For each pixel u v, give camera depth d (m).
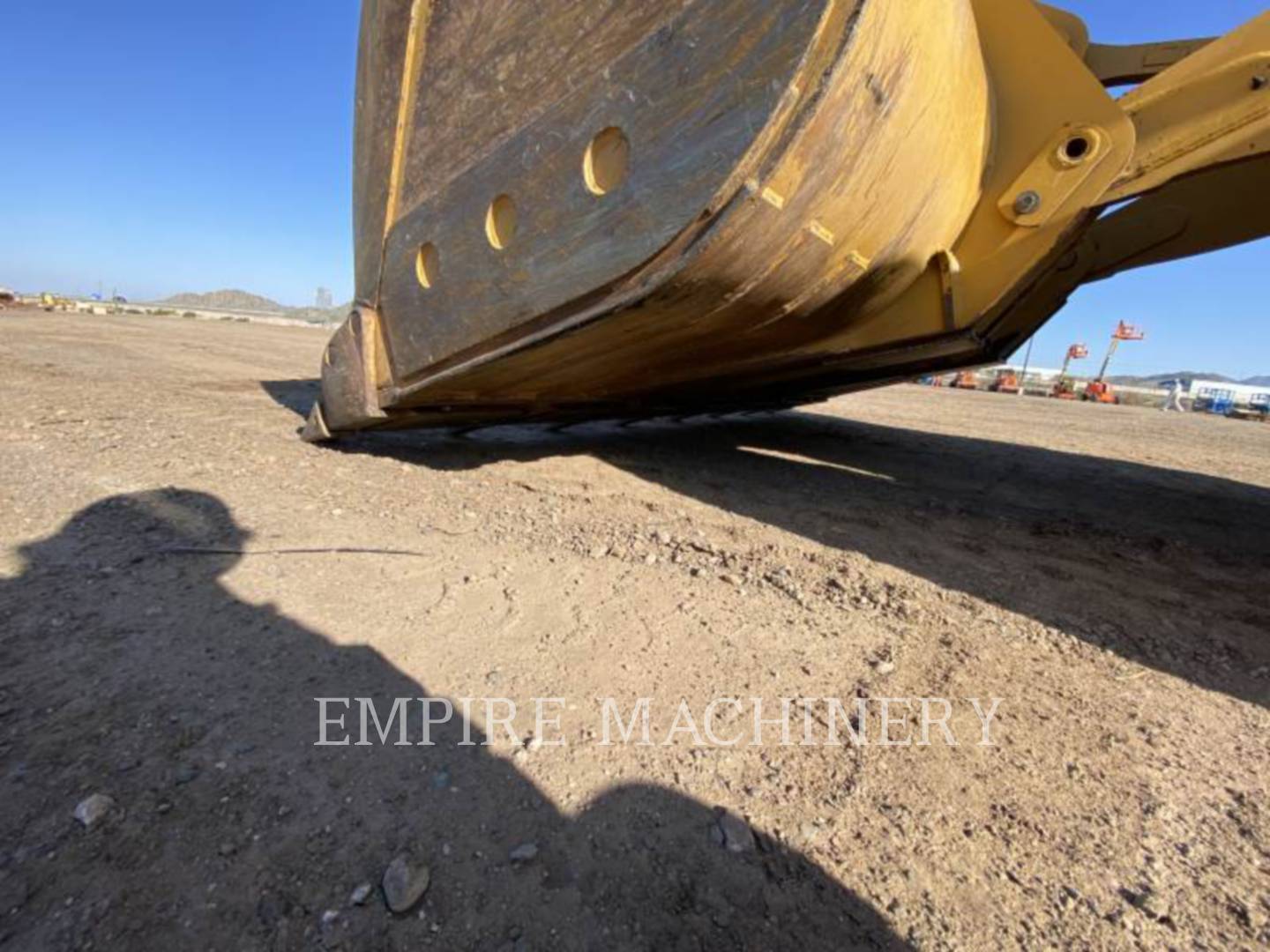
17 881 1.35
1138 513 5.21
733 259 2.72
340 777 1.71
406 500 4.21
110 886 1.35
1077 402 28.28
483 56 3.37
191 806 1.57
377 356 4.57
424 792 1.68
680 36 2.48
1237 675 2.53
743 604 2.95
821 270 3.16
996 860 1.57
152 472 4.22
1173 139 3.24
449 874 1.44
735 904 1.42
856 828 1.65
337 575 2.96
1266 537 4.62
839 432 9.48
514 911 1.37
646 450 6.80
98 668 2.09
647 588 3.06
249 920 1.30
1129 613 3.11
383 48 4.03
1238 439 13.54
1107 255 5.07
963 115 3.27
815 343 4.25
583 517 4.12
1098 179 3.46
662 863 1.51
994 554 3.91
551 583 3.05
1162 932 1.40
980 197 3.81
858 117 2.46
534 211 3.15
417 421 4.98
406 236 4.01
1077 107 3.49
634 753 1.89
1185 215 4.69
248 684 2.08
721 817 1.66
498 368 3.77
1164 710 2.26
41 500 3.53
